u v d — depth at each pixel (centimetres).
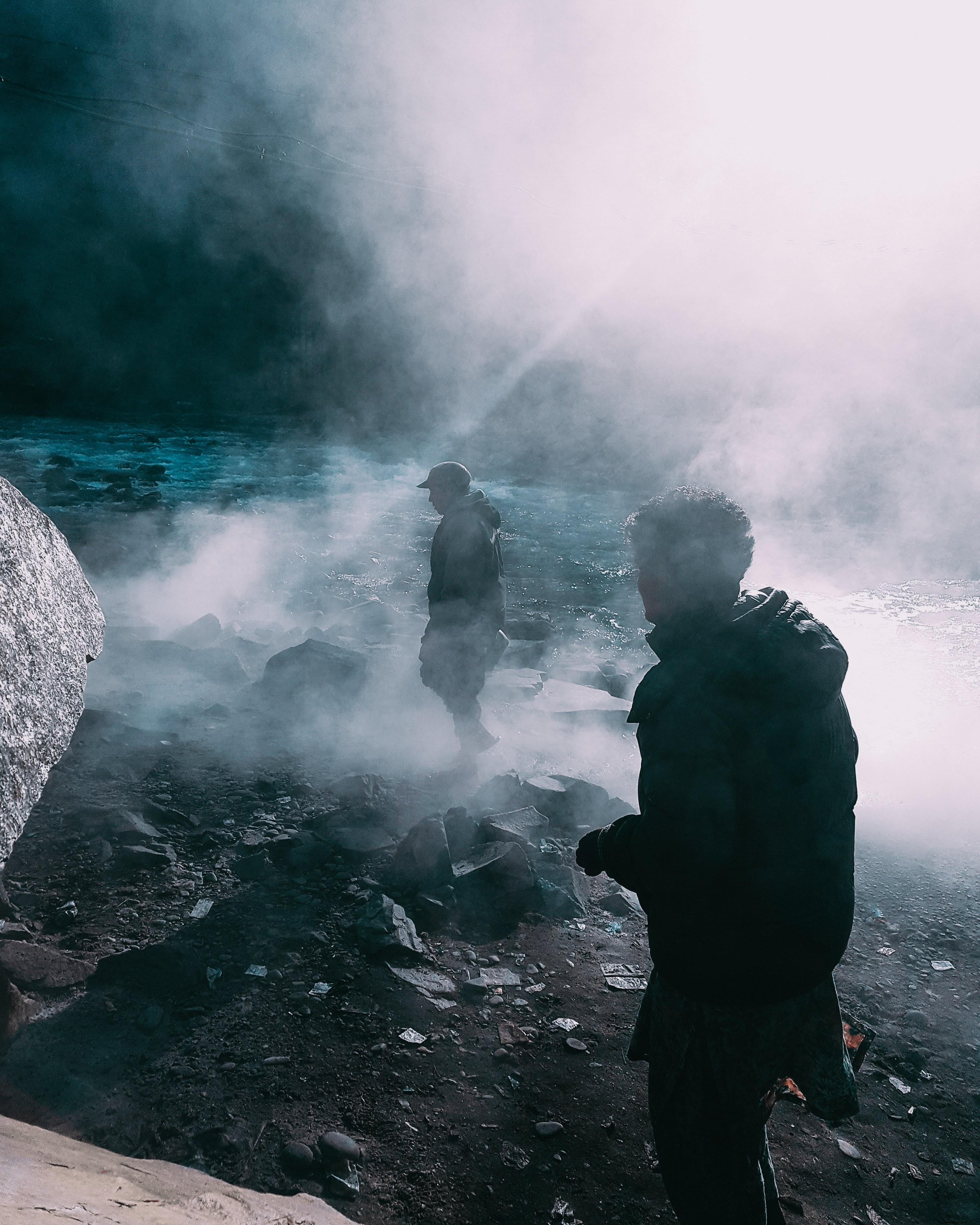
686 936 160
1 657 148
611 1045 276
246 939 313
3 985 253
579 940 335
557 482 2194
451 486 440
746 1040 164
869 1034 177
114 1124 227
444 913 335
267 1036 265
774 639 157
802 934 158
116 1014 269
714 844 150
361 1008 281
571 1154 233
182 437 2447
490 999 294
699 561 161
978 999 313
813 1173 231
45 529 185
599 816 434
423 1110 243
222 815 404
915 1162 239
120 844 368
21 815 146
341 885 353
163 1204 140
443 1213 212
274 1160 220
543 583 1081
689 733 152
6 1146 141
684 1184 170
